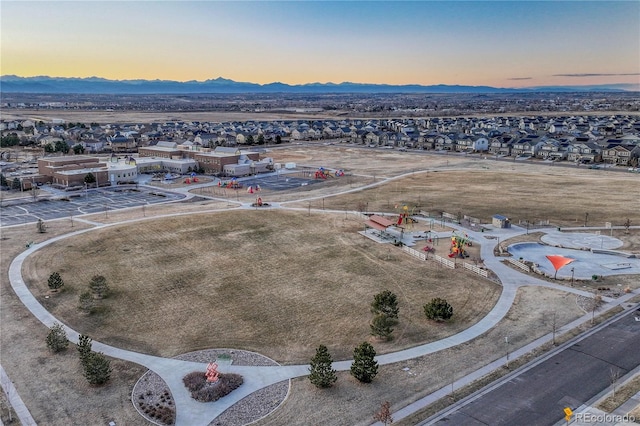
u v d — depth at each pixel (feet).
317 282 168.96
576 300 150.82
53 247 207.72
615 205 270.05
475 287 163.32
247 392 106.42
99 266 185.26
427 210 271.28
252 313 145.59
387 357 119.75
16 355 122.31
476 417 95.55
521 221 243.40
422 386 107.04
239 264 186.91
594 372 110.52
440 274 175.52
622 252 193.77
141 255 197.57
